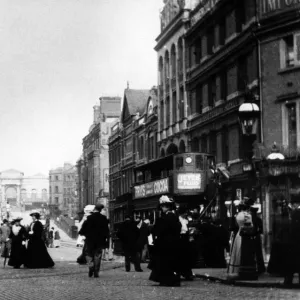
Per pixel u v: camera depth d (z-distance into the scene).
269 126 33.66
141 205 46.09
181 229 17.98
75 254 44.78
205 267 23.08
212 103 43.88
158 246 16.33
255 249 17.00
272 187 32.34
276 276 17.58
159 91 57.38
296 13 32.62
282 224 15.59
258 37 34.47
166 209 16.56
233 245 17.14
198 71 46.12
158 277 16.28
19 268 25.61
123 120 78.31
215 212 34.03
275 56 33.66
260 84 34.22
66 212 184.75
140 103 74.88
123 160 77.88
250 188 34.84
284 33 33.25
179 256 16.34
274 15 33.50
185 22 49.34
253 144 34.72
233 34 38.81
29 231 25.69
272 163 31.88
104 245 20.03
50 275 21.12
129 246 23.50
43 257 25.50
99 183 108.69
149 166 44.84
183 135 49.50
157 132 58.25
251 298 12.89
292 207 16.28
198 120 45.88
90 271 20.05
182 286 16.12
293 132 32.88
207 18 43.44
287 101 32.94
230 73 39.38
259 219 17.88
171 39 53.16
